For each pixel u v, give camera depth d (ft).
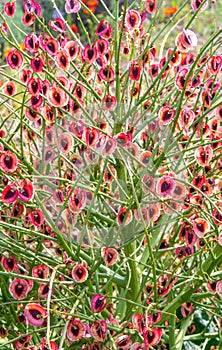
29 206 2.57
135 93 2.84
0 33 2.68
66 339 2.68
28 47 2.61
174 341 2.91
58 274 2.74
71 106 2.67
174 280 2.84
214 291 2.69
